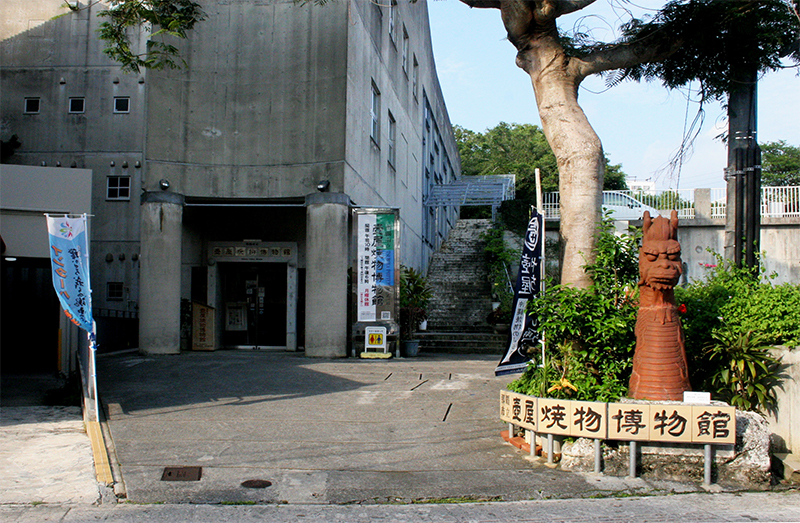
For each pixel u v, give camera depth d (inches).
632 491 219.3
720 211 768.9
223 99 558.9
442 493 214.7
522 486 221.5
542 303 268.2
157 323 542.0
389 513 195.9
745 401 263.3
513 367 278.2
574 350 269.6
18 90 799.1
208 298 606.9
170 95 553.3
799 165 1277.1
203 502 202.5
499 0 325.7
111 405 338.3
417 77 894.4
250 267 629.6
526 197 1350.9
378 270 541.6
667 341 242.5
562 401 241.0
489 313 729.6
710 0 303.3
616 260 284.0
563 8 301.3
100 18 802.8
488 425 305.3
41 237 450.6
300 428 295.1
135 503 201.3
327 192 533.6
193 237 609.0
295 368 458.9
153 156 548.1
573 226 294.8
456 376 432.8
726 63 325.7
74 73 800.9
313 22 553.9
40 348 640.4
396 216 545.3
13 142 783.7
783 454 254.1
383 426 301.0
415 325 630.5
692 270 761.6
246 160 554.3
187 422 303.7
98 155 793.6
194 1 556.4
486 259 900.0
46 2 806.5
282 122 552.7
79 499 201.9
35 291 668.7
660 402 234.1
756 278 305.4
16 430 292.2
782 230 750.5
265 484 220.1
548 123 307.1
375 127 655.1
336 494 212.1
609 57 310.7
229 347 624.4
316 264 530.6
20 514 187.6
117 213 791.1
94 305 778.8
